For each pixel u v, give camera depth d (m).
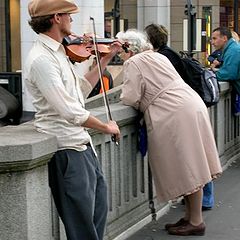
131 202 5.83
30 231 3.66
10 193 3.59
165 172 5.43
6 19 13.52
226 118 8.81
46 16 3.81
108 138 5.32
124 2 18.44
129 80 5.52
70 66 3.92
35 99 3.88
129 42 5.53
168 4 17.73
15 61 16.09
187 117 5.38
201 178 5.39
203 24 12.48
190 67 6.14
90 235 3.94
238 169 8.62
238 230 5.92
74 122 3.77
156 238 5.64
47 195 3.83
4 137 3.71
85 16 11.76
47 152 3.69
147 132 5.55
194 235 5.72
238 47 8.57
